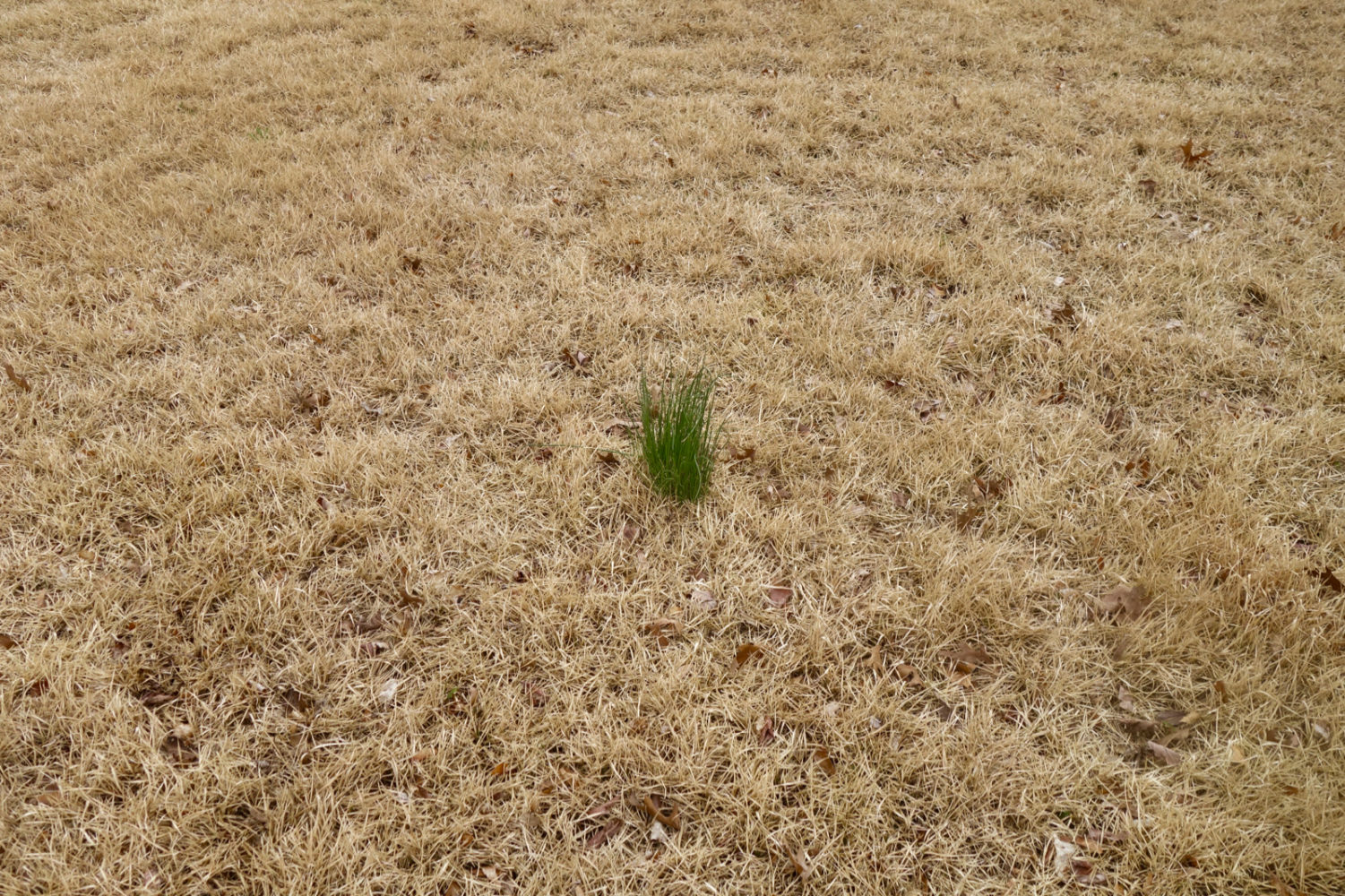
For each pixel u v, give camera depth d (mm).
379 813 2098
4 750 2193
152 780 2115
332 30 7770
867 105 6234
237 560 2738
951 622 2590
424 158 5453
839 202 5047
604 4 8211
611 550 2811
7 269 4219
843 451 3236
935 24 7754
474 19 7746
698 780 2186
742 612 2660
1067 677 2439
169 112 6035
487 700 2352
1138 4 8188
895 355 3699
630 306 4000
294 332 3879
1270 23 7719
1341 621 2549
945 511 3041
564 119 5953
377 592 2688
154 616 2564
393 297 4113
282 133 5754
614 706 2363
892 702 2365
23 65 6863
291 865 1968
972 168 5363
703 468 2930
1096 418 3479
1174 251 4527
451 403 3443
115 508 2928
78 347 3676
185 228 4617
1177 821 2066
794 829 2092
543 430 3367
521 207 4863
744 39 7527
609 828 2107
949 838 2096
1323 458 3209
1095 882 2006
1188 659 2496
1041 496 3037
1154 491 3100
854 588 2742
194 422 3332
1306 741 2307
